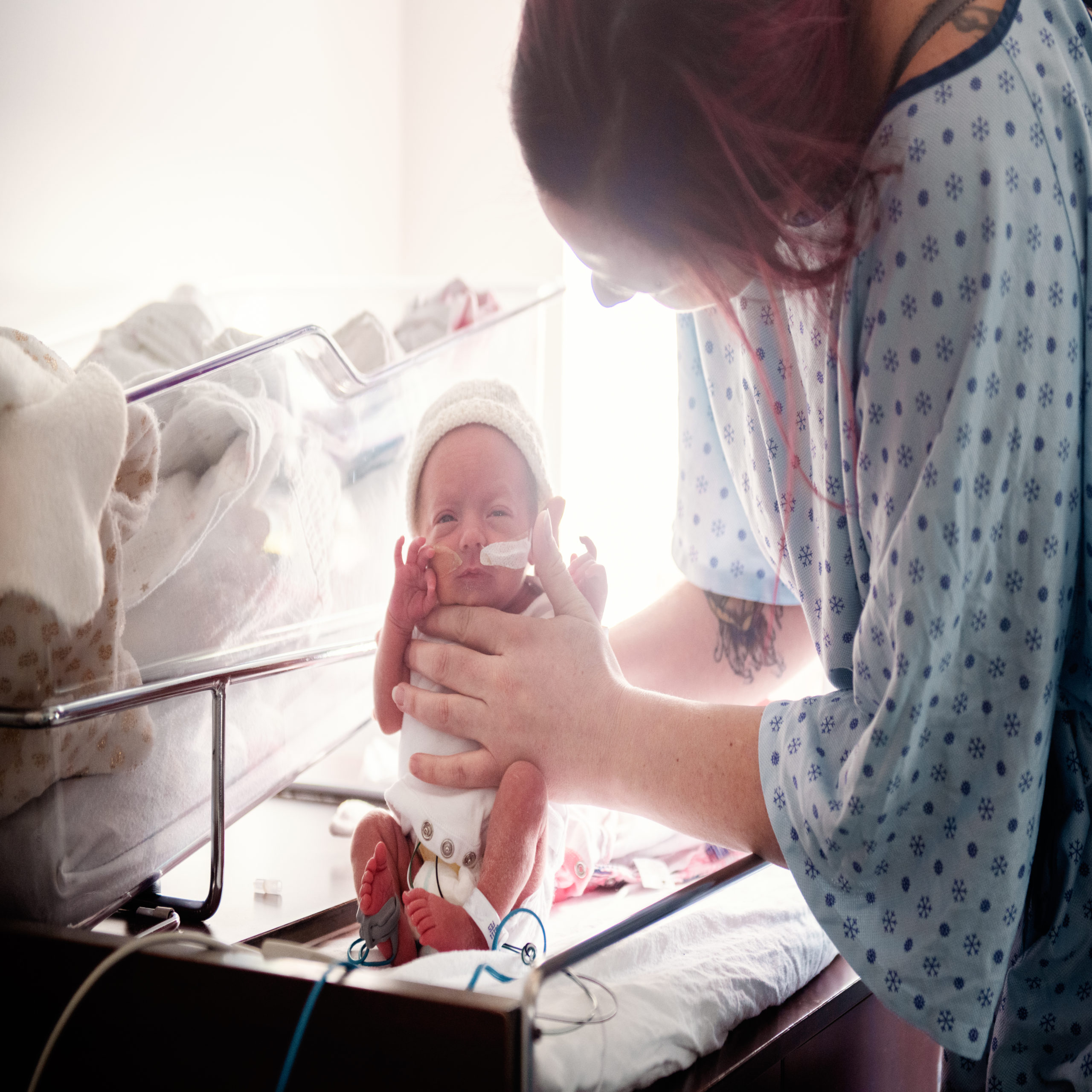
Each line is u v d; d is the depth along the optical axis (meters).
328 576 0.98
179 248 1.52
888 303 0.60
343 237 1.88
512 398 0.90
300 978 0.55
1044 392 0.59
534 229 1.92
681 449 0.96
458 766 0.73
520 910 0.70
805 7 0.57
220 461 0.79
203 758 0.81
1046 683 0.60
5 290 1.24
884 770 0.59
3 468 0.65
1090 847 0.64
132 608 0.73
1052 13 0.63
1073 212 0.61
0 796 0.66
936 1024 0.61
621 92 0.57
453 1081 0.51
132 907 0.80
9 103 1.24
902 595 0.58
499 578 0.81
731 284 0.65
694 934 0.75
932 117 0.58
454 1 1.97
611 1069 0.57
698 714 0.71
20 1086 0.63
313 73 1.79
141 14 1.43
